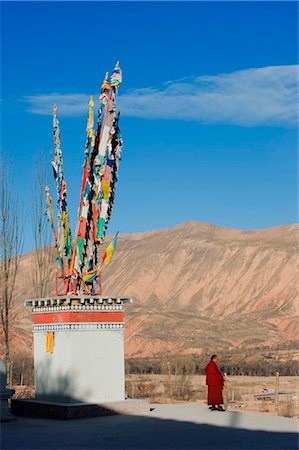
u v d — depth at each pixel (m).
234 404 38.00
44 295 42.41
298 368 73.94
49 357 22.92
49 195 24.41
